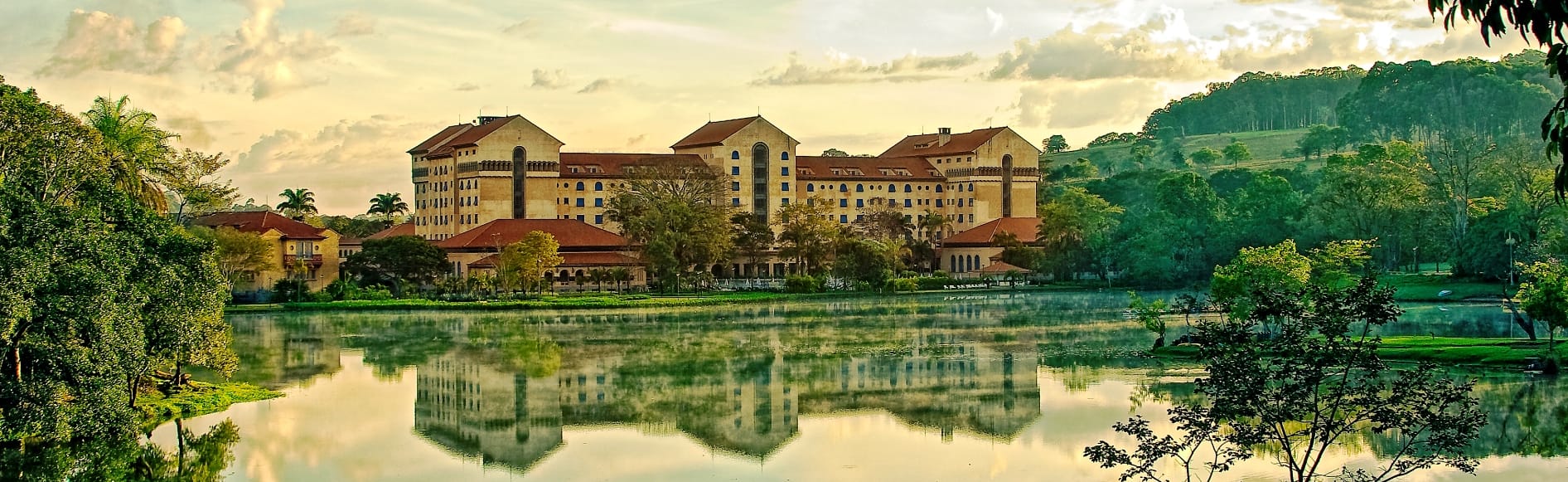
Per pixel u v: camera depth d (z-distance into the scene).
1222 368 45.53
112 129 110.38
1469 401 45.62
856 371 109.75
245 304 193.50
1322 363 44.59
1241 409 45.53
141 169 114.25
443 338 140.12
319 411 90.00
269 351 128.12
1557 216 173.88
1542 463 67.12
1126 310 171.25
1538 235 173.38
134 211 82.94
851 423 84.62
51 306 65.81
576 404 93.75
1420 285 181.50
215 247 86.31
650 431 83.25
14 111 83.75
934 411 88.50
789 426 84.31
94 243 70.56
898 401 93.31
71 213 70.69
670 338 139.75
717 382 104.50
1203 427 45.81
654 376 108.12
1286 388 44.81
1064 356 116.56
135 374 73.81
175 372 96.25
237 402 93.25
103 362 68.94
